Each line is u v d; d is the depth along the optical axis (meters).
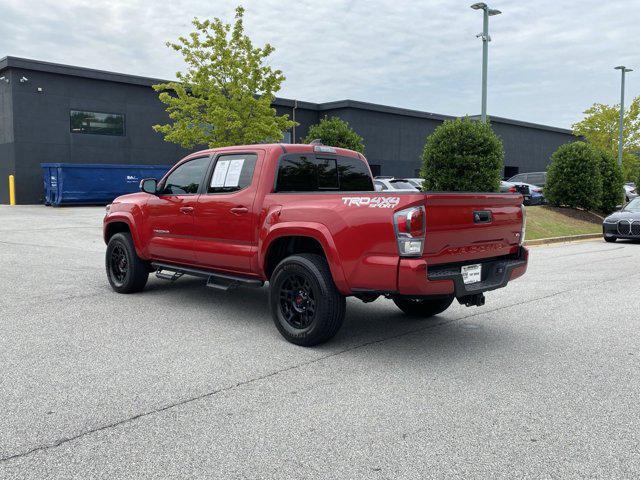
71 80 27.77
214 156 6.50
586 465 3.07
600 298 7.71
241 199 5.95
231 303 7.19
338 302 5.13
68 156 27.91
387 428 3.52
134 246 7.50
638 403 3.94
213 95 22.30
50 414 3.70
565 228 18.36
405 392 4.14
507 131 47.78
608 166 22.14
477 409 3.83
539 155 51.31
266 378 4.43
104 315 6.46
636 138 40.88
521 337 5.72
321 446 3.28
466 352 5.18
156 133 30.84
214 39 22.47
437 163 16.48
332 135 23.23
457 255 5.01
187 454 3.18
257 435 3.42
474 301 5.23
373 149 38.88
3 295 7.49
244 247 5.93
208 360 4.86
